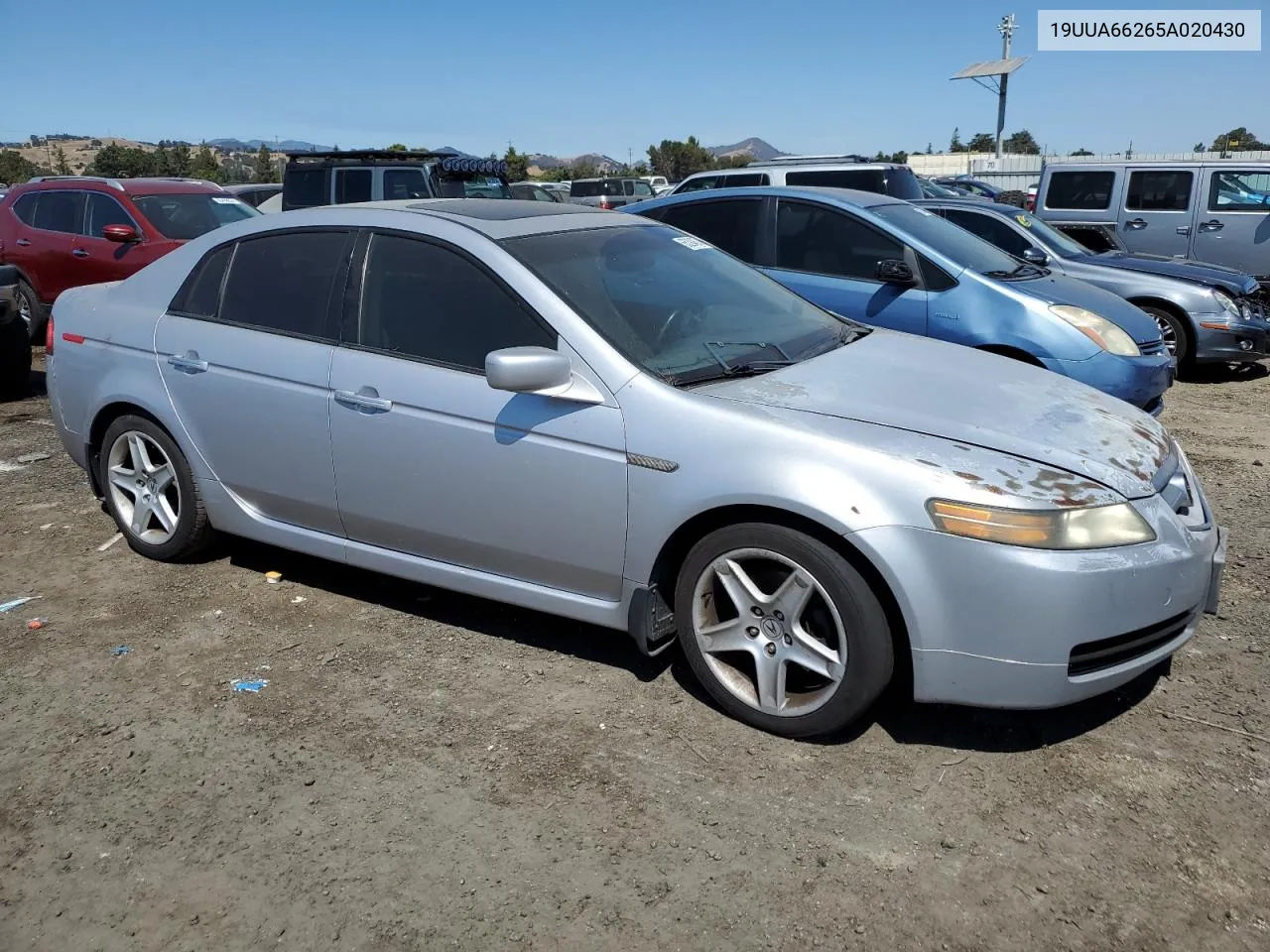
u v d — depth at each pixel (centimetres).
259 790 302
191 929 250
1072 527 288
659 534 325
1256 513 531
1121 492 302
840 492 295
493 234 372
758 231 725
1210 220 1231
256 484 417
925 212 734
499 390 337
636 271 393
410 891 261
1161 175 1261
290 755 319
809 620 319
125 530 473
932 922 248
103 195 1037
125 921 252
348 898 258
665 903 255
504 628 404
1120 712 337
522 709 344
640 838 279
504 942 243
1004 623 287
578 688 357
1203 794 293
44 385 897
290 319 404
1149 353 646
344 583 447
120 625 408
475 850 275
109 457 467
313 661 378
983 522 285
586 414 333
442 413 358
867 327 449
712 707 343
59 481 595
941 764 310
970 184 2031
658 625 341
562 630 401
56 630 405
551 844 277
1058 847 273
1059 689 292
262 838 281
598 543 338
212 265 432
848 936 244
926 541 288
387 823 286
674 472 319
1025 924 247
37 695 356
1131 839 276
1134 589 292
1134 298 905
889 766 310
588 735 328
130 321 448
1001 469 298
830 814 288
